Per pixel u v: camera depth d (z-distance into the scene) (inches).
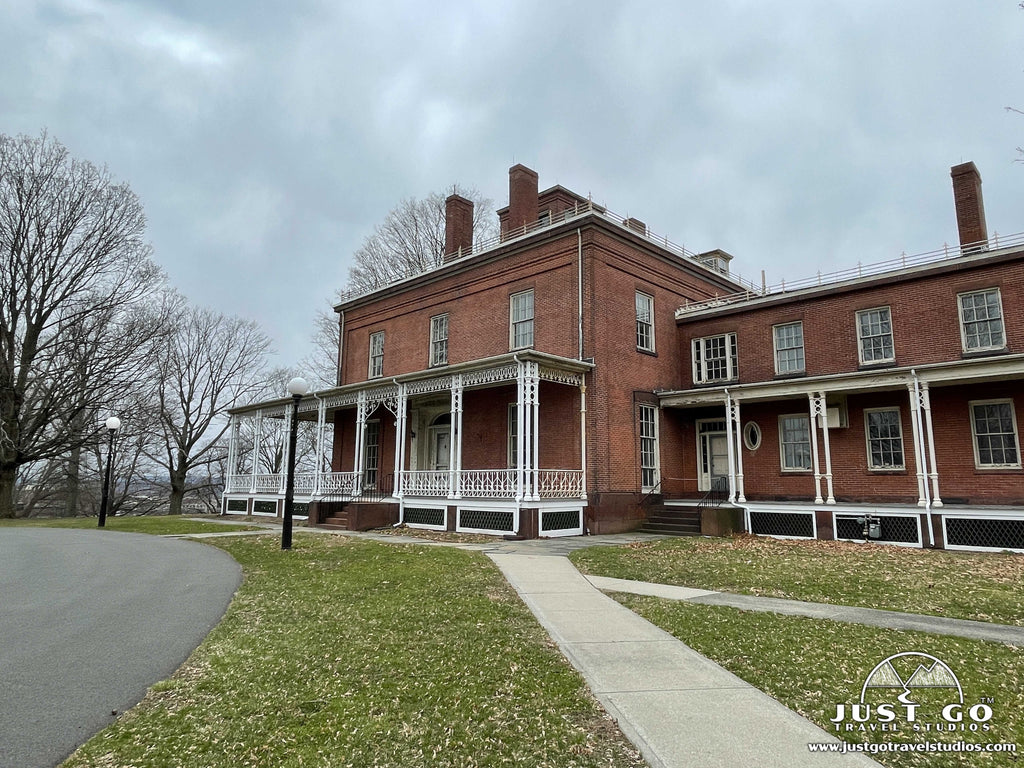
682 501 808.9
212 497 2114.9
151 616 307.0
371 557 499.2
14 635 271.0
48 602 339.3
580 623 291.4
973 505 623.8
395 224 1706.4
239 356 1887.3
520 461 671.1
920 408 642.2
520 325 851.4
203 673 221.0
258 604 335.9
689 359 901.2
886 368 690.2
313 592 366.3
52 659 236.5
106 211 1239.5
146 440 1692.9
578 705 191.0
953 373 606.2
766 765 151.8
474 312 915.4
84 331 1205.1
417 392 810.2
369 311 1112.8
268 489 1040.8
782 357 819.4
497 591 364.5
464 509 717.3
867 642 259.4
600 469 738.8
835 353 767.1
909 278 715.4
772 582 402.3
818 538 660.7
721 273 1040.8
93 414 1283.2
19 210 1150.3
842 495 738.2
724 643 257.9
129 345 1272.1
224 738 168.4
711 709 187.2
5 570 451.2
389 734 171.2
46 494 1681.8
